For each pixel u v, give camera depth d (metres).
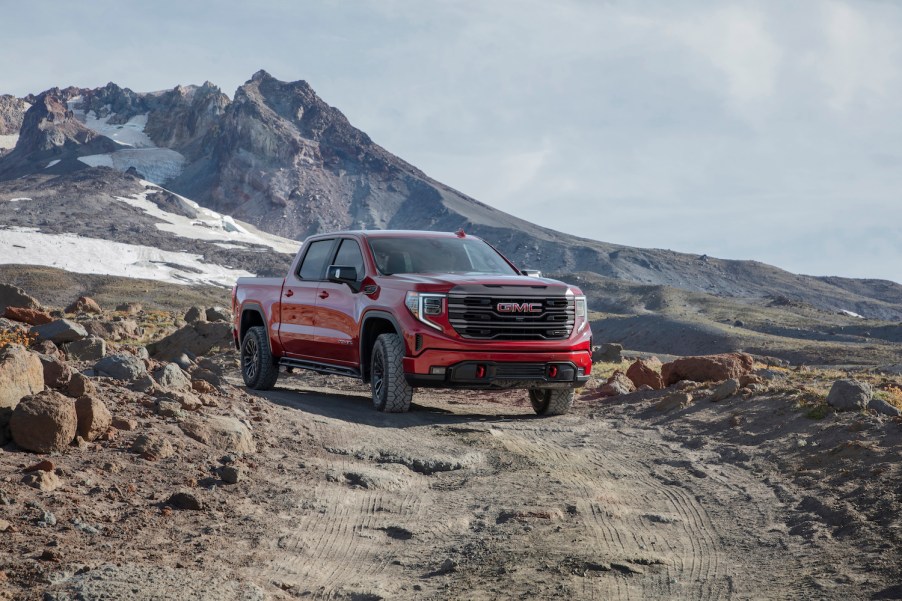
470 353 10.16
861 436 8.10
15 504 5.20
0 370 6.53
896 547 5.03
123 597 3.91
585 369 10.76
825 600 4.25
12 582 4.05
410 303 10.29
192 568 4.55
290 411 9.89
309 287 12.01
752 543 5.48
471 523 5.92
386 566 4.95
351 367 11.28
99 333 24.41
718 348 183.75
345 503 6.33
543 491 6.82
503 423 10.62
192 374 10.92
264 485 6.60
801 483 7.04
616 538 5.51
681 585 4.57
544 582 4.57
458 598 4.34
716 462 8.24
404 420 10.28
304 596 4.39
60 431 6.43
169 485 6.20
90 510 5.33
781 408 10.03
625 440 9.62
